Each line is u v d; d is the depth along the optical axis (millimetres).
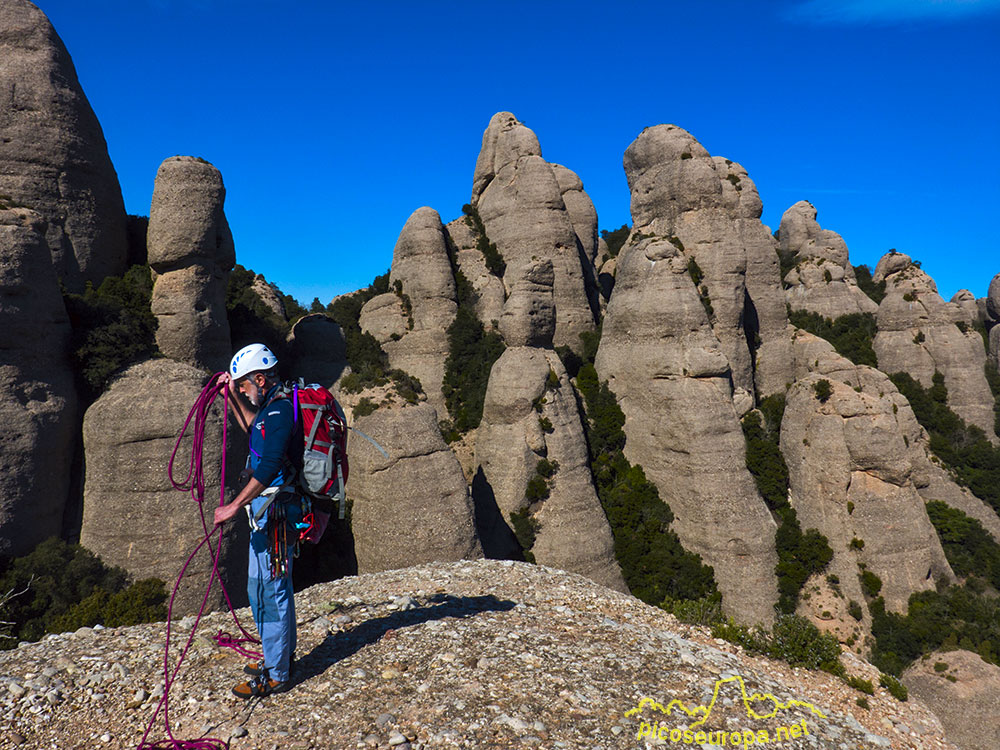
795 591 40938
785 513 44594
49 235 32906
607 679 6566
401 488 35594
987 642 36156
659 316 46812
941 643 36938
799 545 42344
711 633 12641
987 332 89500
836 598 40844
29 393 26531
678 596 40844
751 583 41062
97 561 26406
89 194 35000
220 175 34531
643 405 47469
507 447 43500
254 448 5746
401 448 36125
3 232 26266
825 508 43469
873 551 41281
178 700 5852
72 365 29000
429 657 6746
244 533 30172
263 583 5711
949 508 53062
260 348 5852
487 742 5223
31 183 32531
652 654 7500
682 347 45781
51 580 24516
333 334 48594
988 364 80500
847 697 11102
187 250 32531
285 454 5613
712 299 56031
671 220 59156
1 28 33281
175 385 29391
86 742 5305
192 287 32938
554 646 7348
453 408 53000
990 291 86938
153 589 26312
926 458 54812
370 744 5145
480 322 55094
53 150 33344
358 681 6148
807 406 46312
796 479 45844
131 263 39250
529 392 44250
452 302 56375
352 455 38250
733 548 41781
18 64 33062
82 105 35281
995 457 58375
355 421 38188
